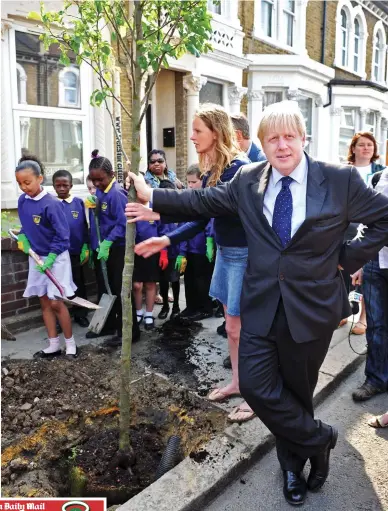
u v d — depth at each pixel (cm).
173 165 805
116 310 450
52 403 326
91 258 490
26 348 428
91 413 321
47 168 550
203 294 518
